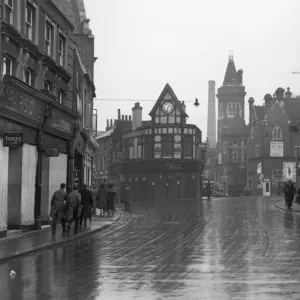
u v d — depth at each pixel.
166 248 17.11
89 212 24.61
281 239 19.41
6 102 19.86
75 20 42.06
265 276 11.59
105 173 80.88
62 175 28.23
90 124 43.34
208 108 162.38
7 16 20.91
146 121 78.12
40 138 23.84
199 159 73.31
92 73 42.47
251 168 96.44
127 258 14.77
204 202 52.09
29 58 23.17
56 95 27.12
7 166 20.25
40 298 9.39
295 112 94.88
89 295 9.63
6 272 12.41
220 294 9.60
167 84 69.69
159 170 68.44
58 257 15.17
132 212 36.94
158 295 9.56
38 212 23.78
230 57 139.50
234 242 18.59
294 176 88.31
